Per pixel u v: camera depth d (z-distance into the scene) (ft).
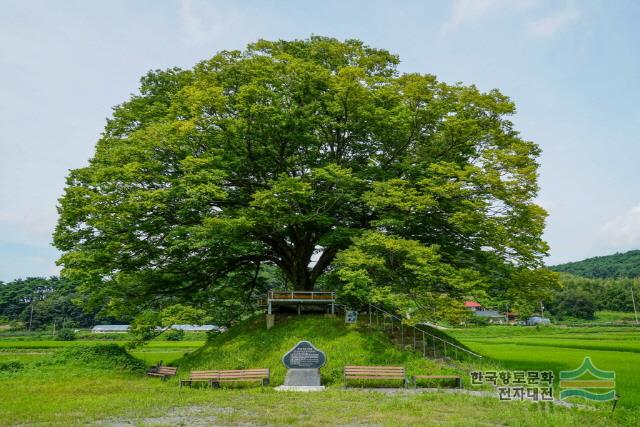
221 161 79.71
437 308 66.74
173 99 87.45
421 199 69.51
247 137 81.92
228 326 92.99
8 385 63.67
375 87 85.25
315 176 76.69
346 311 78.33
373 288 69.97
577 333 202.59
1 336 241.55
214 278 91.86
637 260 595.47
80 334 233.55
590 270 606.14
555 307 320.50
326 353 69.10
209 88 76.59
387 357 67.77
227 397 52.65
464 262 81.41
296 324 78.28
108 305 84.17
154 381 68.08
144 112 93.15
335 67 92.84
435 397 50.65
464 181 71.72
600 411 43.34
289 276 96.58
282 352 70.38
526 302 78.38
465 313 65.36
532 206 73.61
